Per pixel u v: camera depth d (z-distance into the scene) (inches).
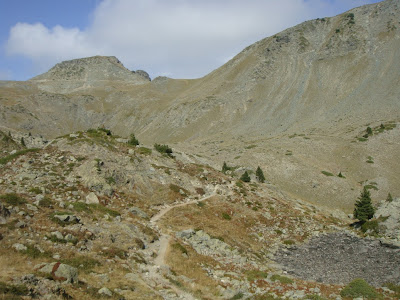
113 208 1588.3
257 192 2709.2
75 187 1664.6
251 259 1494.8
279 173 4060.0
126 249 1119.6
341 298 1005.8
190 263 1183.6
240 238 1777.8
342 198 3540.8
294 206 2787.9
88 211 1331.2
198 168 2743.6
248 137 6998.0
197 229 1615.4
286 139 5703.7
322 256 1701.5
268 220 2192.4
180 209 1893.5
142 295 810.2
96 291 756.0
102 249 1041.5
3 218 975.6
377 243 1955.0
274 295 981.8
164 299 823.7
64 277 752.3
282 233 2074.3
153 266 1053.2
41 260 845.2
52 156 2021.4
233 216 2070.6
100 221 1278.3
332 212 3110.2
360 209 2456.9
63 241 989.8
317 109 7864.2
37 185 1584.6
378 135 5073.8
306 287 1103.6
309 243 1983.3
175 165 2679.6
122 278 890.1
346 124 6353.3
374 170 4165.8
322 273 1384.1
